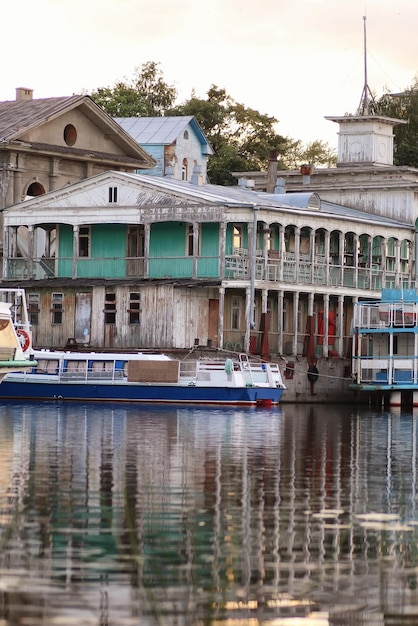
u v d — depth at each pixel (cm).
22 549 2920
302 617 2503
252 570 2798
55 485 3791
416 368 8425
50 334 8881
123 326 8631
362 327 8606
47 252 9431
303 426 6366
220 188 9650
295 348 8800
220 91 15650
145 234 8769
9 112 10019
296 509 3478
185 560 2862
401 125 14388
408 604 2594
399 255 9994
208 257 8612
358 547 3023
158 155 12388
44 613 2484
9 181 9638
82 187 8975
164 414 6881
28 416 6544
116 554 2894
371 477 4156
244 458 4647
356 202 10550
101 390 7850
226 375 7750
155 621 2445
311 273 9056
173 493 3684
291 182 11544
